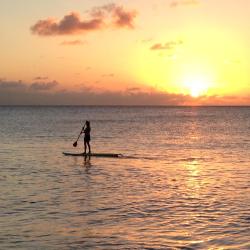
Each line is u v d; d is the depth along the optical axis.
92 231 12.96
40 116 180.50
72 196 18.12
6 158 32.81
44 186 20.53
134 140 54.25
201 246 11.62
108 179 22.98
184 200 17.52
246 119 149.75
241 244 11.80
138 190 19.69
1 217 14.49
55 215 14.82
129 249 11.38
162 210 15.71
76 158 33.12
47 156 34.41
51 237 12.34
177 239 12.23
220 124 108.12
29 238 12.23
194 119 151.00
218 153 38.47
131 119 150.25
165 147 44.53
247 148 43.75
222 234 12.73
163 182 22.12
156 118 163.38
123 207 16.14
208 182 22.19
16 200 17.19
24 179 22.66
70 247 11.49
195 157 34.75
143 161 31.59
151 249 11.38
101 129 81.56
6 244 11.68
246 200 17.59
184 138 58.38
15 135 61.19
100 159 32.69
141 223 13.91
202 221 14.20
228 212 15.47
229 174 25.22
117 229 13.20
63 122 116.56
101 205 16.45
